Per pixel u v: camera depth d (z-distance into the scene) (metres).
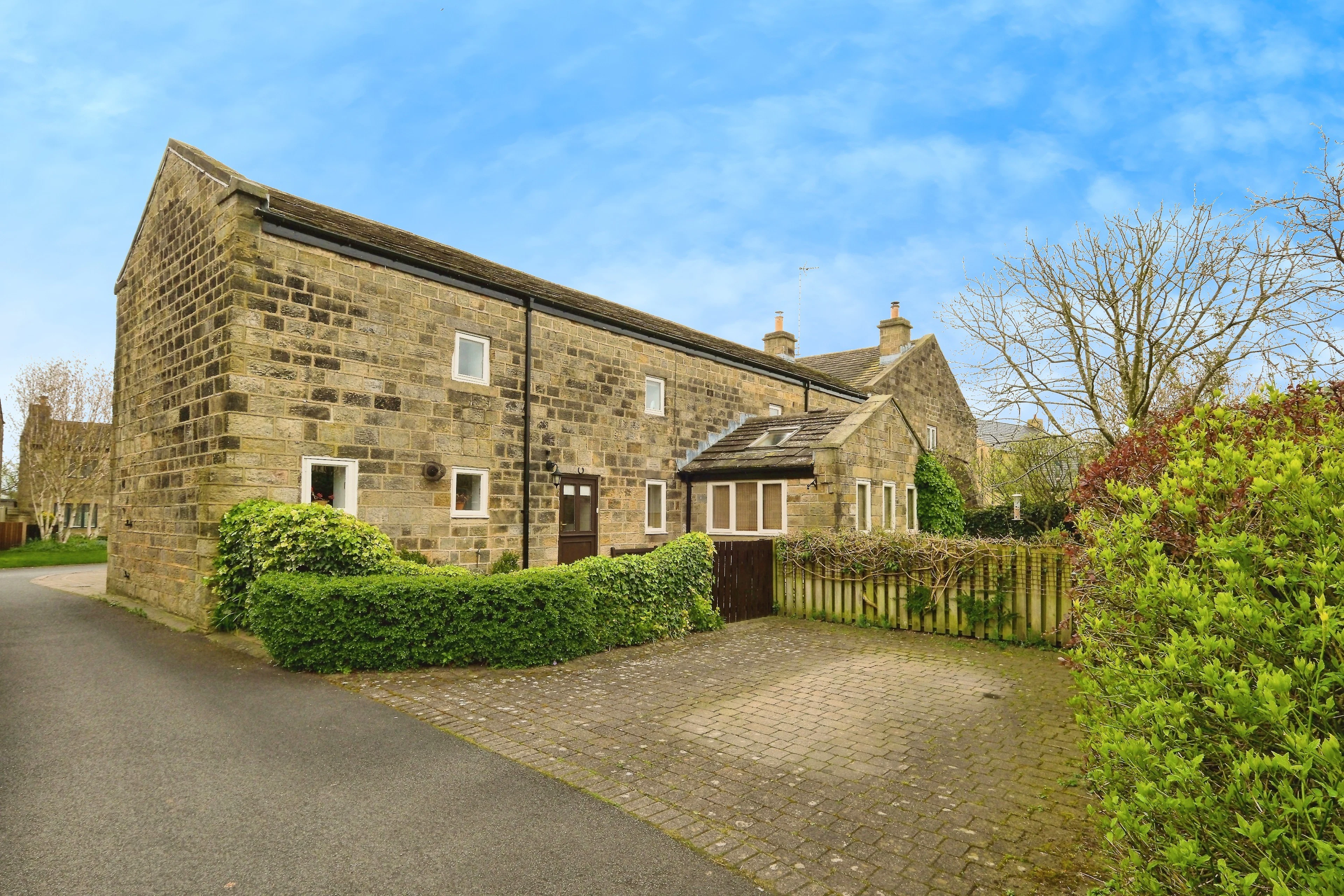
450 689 6.86
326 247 10.50
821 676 7.68
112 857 3.68
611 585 8.99
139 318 12.55
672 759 5.16
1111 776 2.86
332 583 7.59
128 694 6.60
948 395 27.45
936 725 6.02
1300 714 2.08
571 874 3.56
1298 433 3.46
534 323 13.55
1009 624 9.52
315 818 4.13
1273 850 1.97
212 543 9.45
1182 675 2.37
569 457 14.05
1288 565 2.39
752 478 15.06
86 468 35.09
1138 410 13.06
